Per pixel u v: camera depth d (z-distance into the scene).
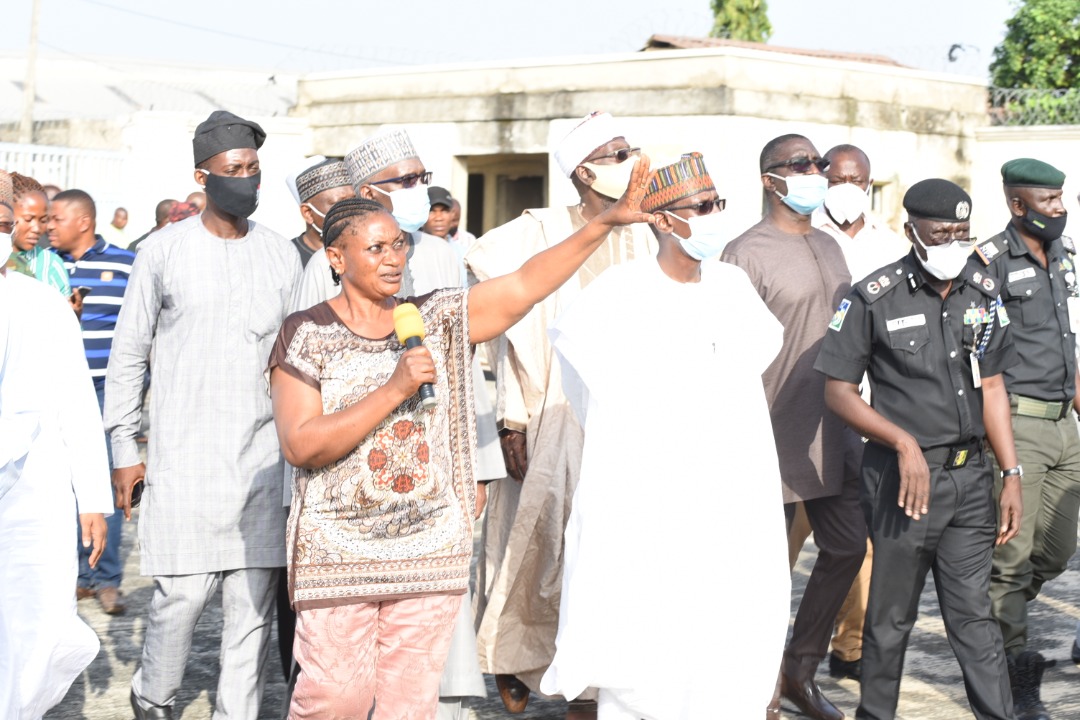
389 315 3.64
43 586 4.06
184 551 4.61
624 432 3.98
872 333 4.57
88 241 7.04
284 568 4.82
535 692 5.09
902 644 4.65
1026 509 5.35
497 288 3.62
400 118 17.50
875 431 4.49
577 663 3.91
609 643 3.90
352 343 3.57
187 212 10.46
